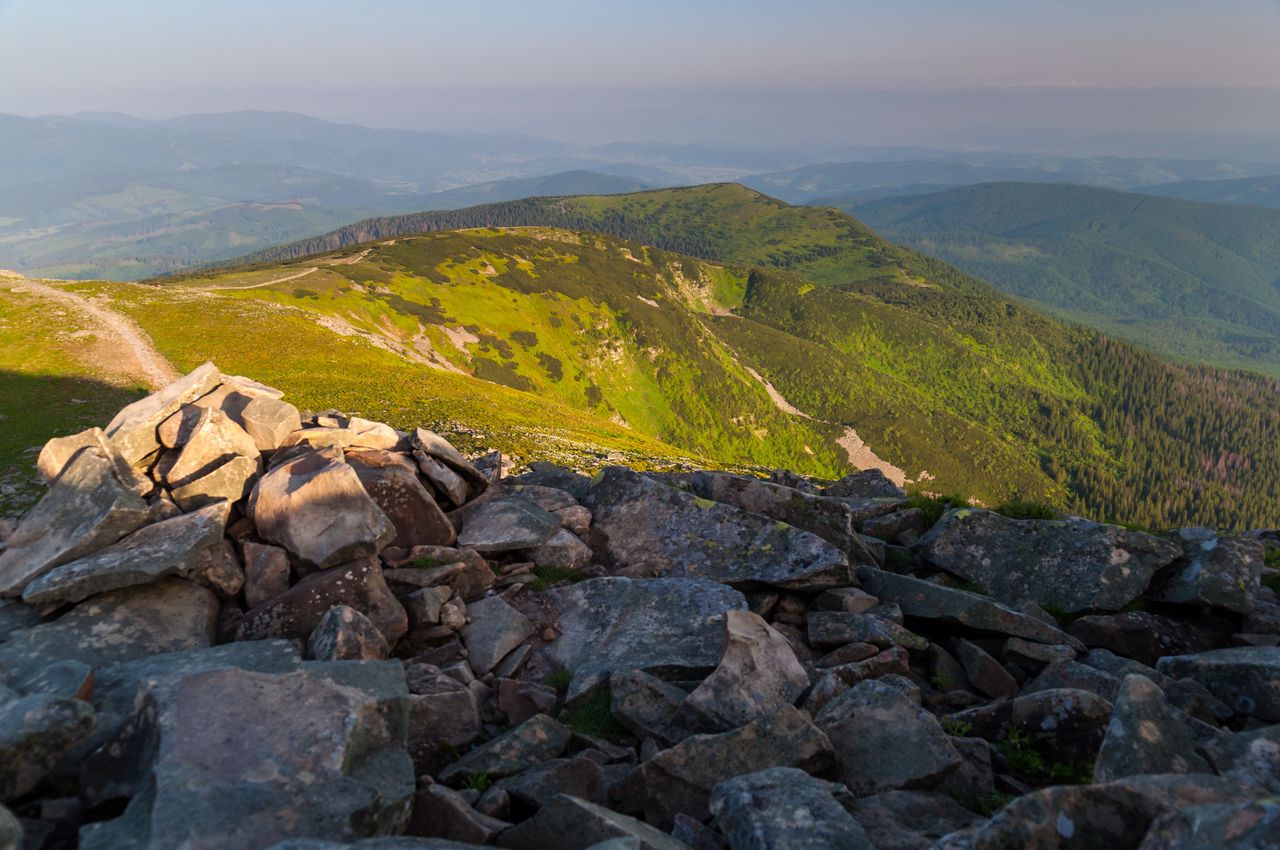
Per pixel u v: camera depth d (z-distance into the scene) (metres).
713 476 17.61
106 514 11.66
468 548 14.23
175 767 6.77
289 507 12.47
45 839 6.85
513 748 9.49
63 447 13.61
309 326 90.44
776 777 7.93
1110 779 7.62
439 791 7.85
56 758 7.31
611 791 8.84
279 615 11.29
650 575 14.88
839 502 16.33
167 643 10.55
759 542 15.06
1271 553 16.08
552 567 14.81
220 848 6.05
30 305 79.69
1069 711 9.52
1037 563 14.66
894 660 11.70
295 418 15.78
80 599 10.73
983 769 9.20
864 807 8.13
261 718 7.60
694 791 8.55
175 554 11.20
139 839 6.17
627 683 10.65
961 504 18.47
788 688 10.48
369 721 8.14
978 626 12.90
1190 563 13.66
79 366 62.78
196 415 14.73
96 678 8.94
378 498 14.03
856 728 9.55
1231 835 5.13
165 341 75.81
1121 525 16.66
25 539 12.02
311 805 6.70
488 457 19.69
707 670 11.46
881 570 15.08
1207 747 7.79
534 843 7.38
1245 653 10.66
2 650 9.84
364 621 10.73
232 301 95.19
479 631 12.52
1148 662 12.40
